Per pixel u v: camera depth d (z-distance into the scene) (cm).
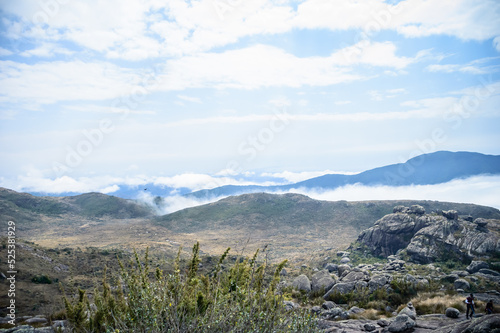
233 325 365
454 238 5503
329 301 2772
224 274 481
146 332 345
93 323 428
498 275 3912
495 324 766
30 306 2273
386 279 3097
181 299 374
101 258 4638
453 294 2850
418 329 1557
